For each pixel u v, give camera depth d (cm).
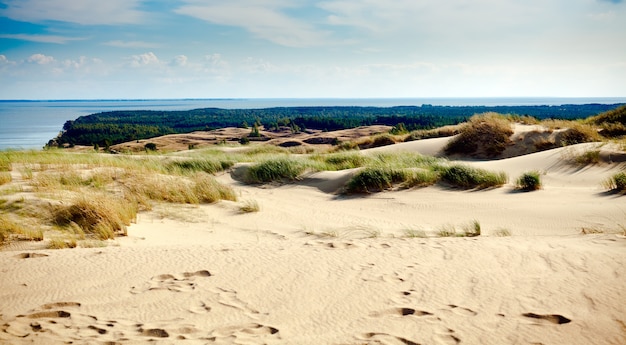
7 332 383
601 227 807
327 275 534
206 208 1123
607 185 1146
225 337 376
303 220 1033
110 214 863
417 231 861
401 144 2250
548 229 844
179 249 678
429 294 462
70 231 809
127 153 2280
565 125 2039
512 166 1548
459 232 853
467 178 1312
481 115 2311
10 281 520
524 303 427
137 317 420
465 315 407
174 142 9831
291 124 13675
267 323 405
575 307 412
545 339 356
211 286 505
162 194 1166
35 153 1798
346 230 913
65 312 429
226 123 16475
